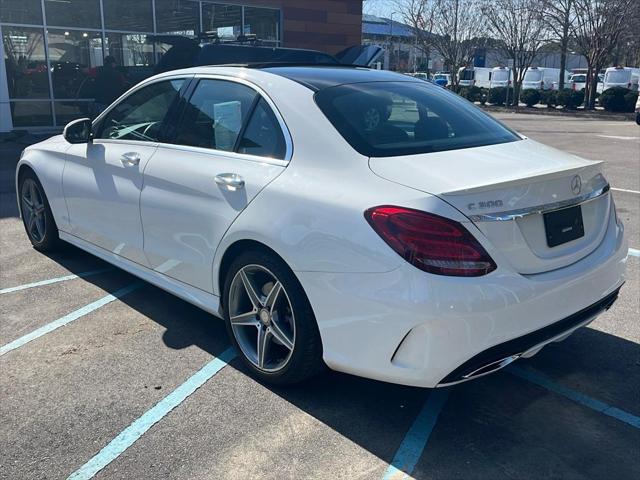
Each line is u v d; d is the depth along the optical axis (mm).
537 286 2686
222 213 3324
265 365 3273
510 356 2711
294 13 16781
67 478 2580
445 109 3594
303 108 3205
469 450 2777
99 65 14953
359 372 2781
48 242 5375
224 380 3367
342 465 2670
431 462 2691
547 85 39125
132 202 4027
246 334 3420
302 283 2887
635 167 10711
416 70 46281
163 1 15383
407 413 3066
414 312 2521
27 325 4035
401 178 2742
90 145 4566
